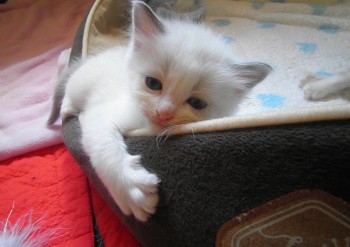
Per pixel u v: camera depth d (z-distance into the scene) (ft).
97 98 0.69
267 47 1.07
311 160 0.39
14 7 1.48
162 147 0.49
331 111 0.39
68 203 0.75
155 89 0.54
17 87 1.09
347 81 0.84
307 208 0.42
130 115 0.57
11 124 0.94
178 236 0.49
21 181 0.80
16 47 1.28
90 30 0.92
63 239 0.68
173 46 0.54
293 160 0.40
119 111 0.59
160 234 0.52
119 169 0.51
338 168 0.39
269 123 0.41
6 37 1.33
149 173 0.50
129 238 0.69
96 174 0.59
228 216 0.45
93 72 0.74
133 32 0.59
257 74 0.60
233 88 0.59
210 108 0.56
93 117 0.61
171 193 0.48
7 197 0.76
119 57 0.77
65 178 0.81
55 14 1.46
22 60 1.22
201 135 0.46
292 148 0.40
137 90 0.56
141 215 0.50
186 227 0.48
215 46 0.58
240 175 0.43
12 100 1.03
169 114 0.51
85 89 0.74
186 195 0.47
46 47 1.28
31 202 0.75
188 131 0.48
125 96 0.64
